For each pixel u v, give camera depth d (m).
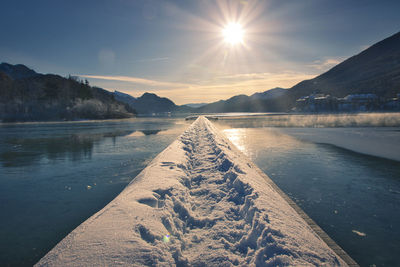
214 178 5.00
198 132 15.41
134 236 2.33
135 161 10.02
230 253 2.38
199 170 5.84
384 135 20.56
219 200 3.84
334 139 17.83
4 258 3.27
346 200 5.44
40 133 26.02
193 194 4.23
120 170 8.48
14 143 17.39
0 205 5.32
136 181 4.66
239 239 2.64
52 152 12.96
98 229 2.45
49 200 5.60
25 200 5.62
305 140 17.27
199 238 2.71
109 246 2.15
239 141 16.72
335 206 5.09
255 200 3.26
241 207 3.38
